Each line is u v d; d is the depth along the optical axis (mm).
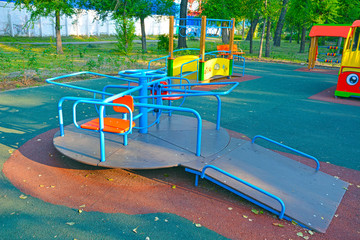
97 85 10969
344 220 3428
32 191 3764
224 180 3803
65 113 7258
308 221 3312
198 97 9734
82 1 23641
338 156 5285
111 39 40844
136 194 3791
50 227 3105
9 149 5020
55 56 17031
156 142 4848
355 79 9883
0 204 3465
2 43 26484
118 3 22047
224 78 13898
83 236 2988
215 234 3105
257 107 8656
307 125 7059
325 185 4086
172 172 4426
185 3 24906
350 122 7426
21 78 11383
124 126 4246
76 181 4047
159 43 26578
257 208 3619
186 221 3297
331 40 49125
